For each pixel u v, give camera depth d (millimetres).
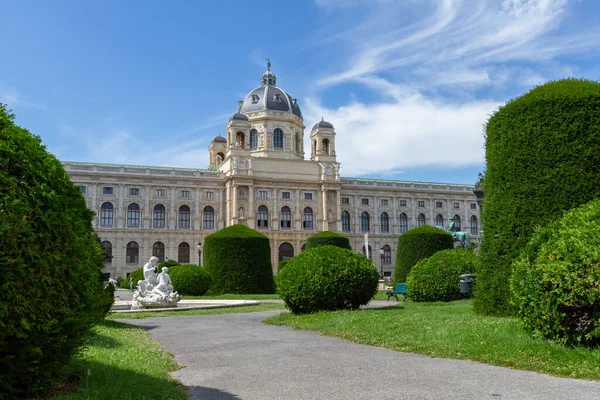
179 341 16141
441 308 19953
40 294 7266
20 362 7238
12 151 7473
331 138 101125
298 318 20500
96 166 87688
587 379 9227
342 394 8406
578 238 10797
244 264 44562
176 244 90750
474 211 111375
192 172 93062
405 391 8500
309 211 97312
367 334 15047
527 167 15898
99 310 9211
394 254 103625
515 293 12031
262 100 103438
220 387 9227
